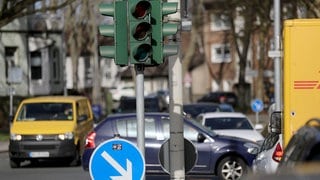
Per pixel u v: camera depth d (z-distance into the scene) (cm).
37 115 2628
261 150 1638
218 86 8819
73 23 5600
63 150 2509
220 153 2017
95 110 5128
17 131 2534
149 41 1215
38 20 5425
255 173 723
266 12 4341
